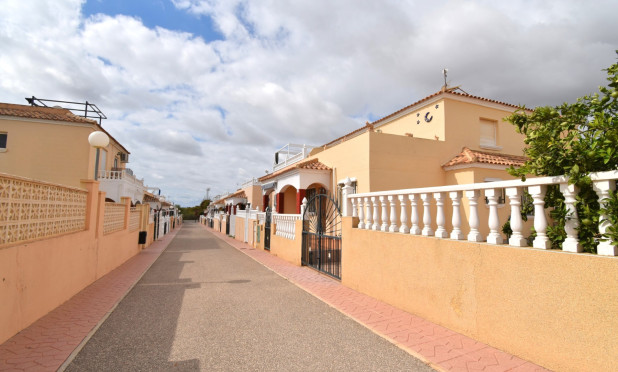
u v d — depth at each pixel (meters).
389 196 5.95
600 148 3.20
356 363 3.53
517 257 3.54
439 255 4.62
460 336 4.16
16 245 4.18
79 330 4.41
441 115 13.23
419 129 14.31
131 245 12.36
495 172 11.90
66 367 3.35
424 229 5.04
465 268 4.19
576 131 3.58
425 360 3.56
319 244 9.24
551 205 3.52
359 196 6.88
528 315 3.40
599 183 3.05
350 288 7.02
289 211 18.17
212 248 16.61
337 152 13.97
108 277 8.23
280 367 3.43
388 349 3.89
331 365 3.48
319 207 9.41
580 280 2.97
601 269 2.83
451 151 13.11
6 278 3.90
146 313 5.29
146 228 16.78
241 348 3.92
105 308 5.50
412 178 12.25
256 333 4.43
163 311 5.41
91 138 7.56
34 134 15.66
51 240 5.20
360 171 12.12
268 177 18.84
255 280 8.06
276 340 4.18
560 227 3.36
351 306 5.66
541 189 3.48
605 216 2.98
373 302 5.87
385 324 4.72
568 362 3.03
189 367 3.41
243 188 32.12
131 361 3.54
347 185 7.38
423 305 4.89
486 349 3.75
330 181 14.47
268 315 5.21
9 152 15.32
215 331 4.49
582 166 3.26
